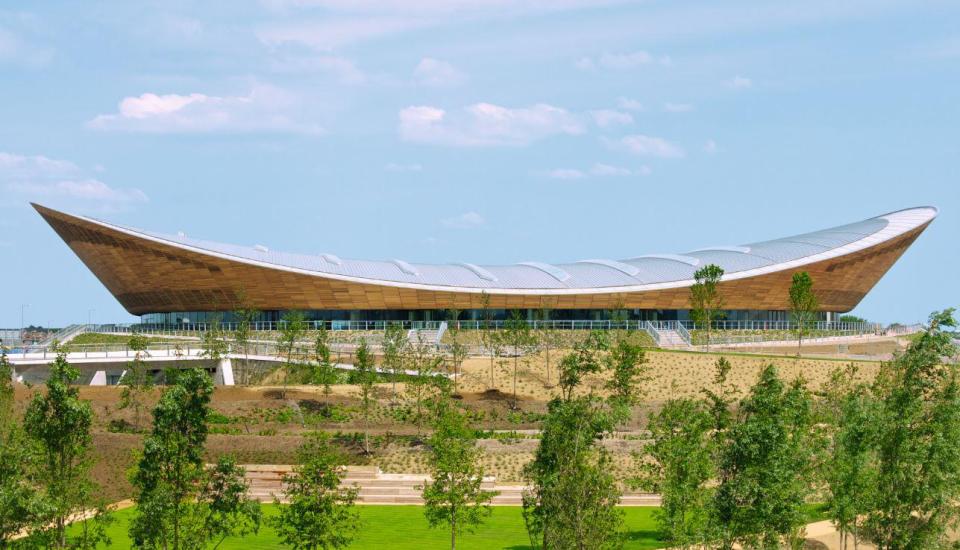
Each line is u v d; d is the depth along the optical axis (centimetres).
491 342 11162
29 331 16762
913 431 5406
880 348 13400
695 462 5244
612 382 8519
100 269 14300
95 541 4872
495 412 9250
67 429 4850
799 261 14988
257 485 7269
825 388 8625
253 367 10850
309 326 13738
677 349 12450
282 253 14288
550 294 14162
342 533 5662
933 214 16612
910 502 5309
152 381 9556
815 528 6238
